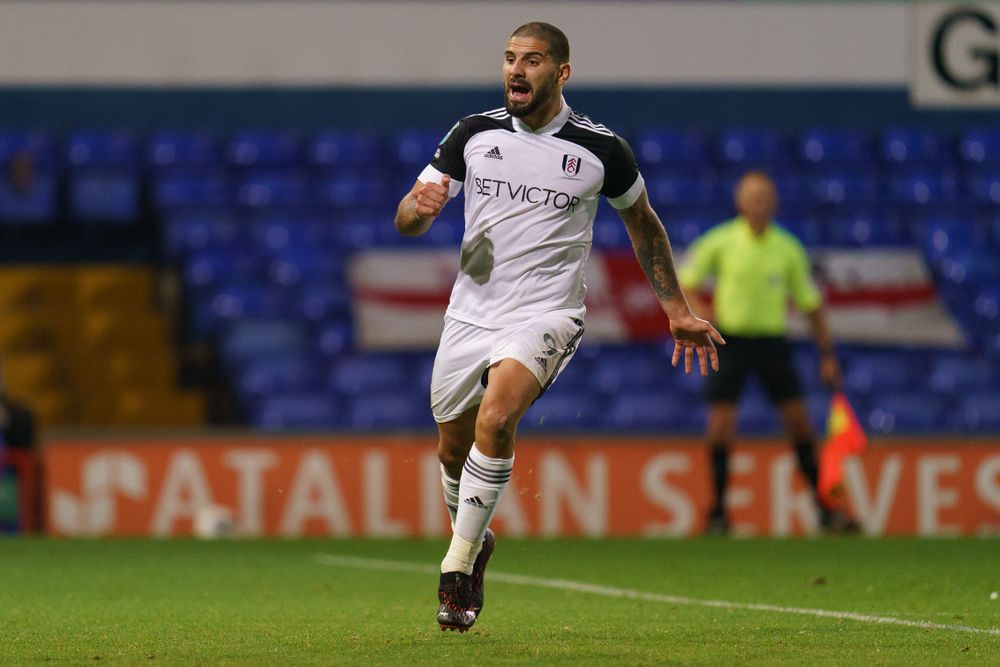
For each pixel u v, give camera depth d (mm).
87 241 63281
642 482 44219
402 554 34469
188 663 15711
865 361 58219
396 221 18922
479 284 18609
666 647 17047
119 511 42844
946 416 55969
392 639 17938
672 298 19344
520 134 18672
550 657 16047
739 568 29750
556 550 34906
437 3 65312
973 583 26203
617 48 65938
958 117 68688
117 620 20531
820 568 29609
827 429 54625
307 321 58094
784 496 44156
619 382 56156
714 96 67188
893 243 64438
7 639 18188
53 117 63406
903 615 21000
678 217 64062
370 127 65688
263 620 20516
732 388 38844
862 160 67125
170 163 63531
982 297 62500
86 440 42906
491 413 17500
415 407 54594
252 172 63969
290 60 64625
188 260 60469
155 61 64062
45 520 42594
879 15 67188
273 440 43344
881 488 44469
